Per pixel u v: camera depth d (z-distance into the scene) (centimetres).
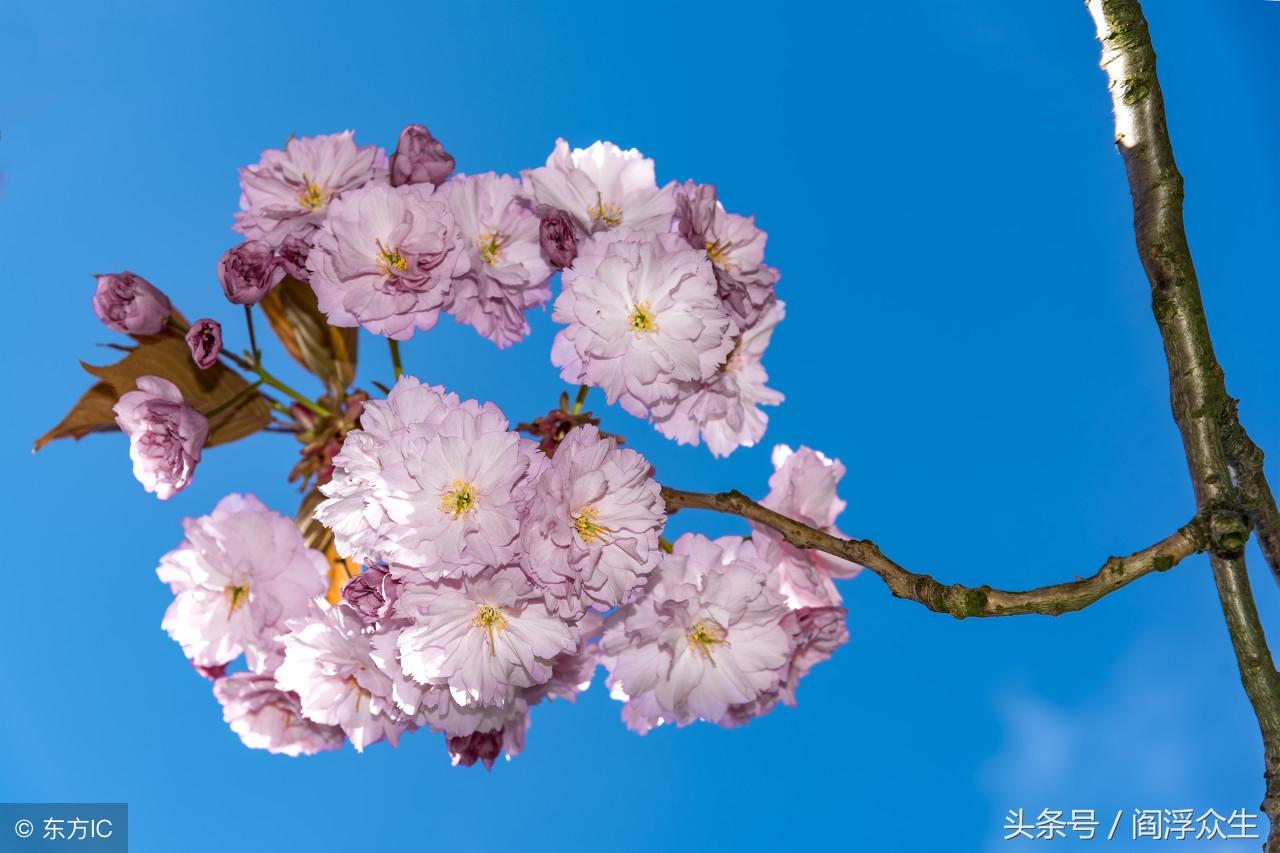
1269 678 39
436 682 45
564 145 50
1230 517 39
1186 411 41
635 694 49
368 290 47
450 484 43
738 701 49
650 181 50
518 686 48
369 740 50
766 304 53
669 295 47
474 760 50
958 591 40
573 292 47
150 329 51
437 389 44
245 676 52
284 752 54
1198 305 42
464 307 48
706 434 53
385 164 51
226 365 52
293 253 49
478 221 49
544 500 43
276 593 50
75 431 50
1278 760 39
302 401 52
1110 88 45
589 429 44
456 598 44
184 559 51
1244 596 39
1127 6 44
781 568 51
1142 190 43
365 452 44
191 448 49
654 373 47
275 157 50
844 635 52
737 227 52
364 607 45
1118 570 39
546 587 43
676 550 49
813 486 51
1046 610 39
